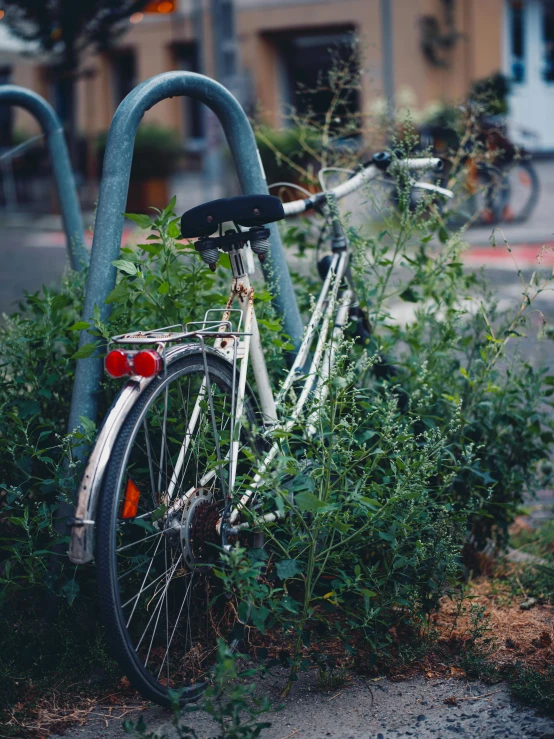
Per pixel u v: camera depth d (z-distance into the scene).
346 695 2.48
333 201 3.22
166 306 2.90
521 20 20.03
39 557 2.58
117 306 2.79
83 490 2.17
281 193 4.02
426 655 2.66
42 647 2.60
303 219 3.88
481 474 2.90
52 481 2.58
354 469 2.84
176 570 2.51
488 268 9.95
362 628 2.71
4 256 12.06
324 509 2.28
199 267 2.96
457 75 19.52
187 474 2.62
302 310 3.54
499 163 11.23
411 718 2.36
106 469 2.20
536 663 2.63
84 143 18.34
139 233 3.74
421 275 3.38
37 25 11.73
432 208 3.59
